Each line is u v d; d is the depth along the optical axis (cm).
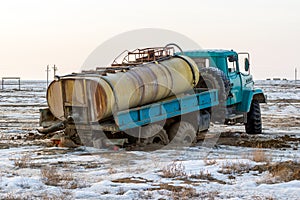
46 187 953
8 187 947
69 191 921
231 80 1877
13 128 2175
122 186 959
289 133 2055
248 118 2011
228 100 1847
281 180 1023
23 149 1501
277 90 7644
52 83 1502
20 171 1138
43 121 1583
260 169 1124
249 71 2044
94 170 1156
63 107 1501
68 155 1380
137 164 1231
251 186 977
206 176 1059
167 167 1142
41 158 1329
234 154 1433
